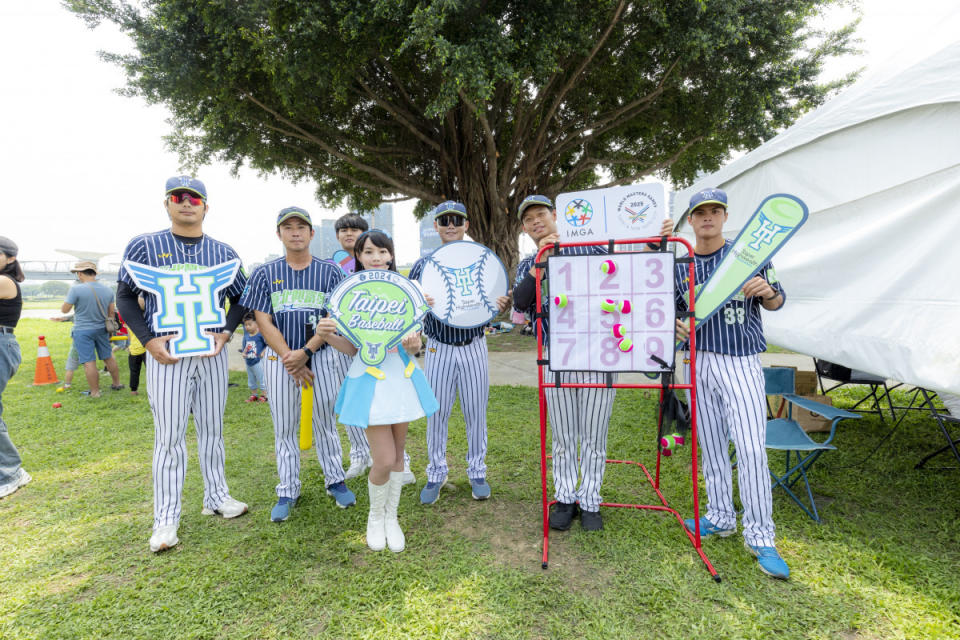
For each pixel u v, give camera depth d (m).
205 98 10.46
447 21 8.02
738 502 3.15
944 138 2.70
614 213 2.47
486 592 2.20
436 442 3.14
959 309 2.49
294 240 2.80
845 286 3.28
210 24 8.30
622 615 2.05
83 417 5.21
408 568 2.40
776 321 3.97
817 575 2.27
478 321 3.02
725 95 10.85
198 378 2.72
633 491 3.26
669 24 9.39
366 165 13.18
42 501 3.22
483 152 13.52
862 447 3.93
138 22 8.52
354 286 2.54
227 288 2.85
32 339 13.06
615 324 2.44
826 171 3.56
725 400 2.46
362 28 7.97
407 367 2.62
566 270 2.47
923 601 2.06
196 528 2.83
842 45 11.76
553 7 8.25
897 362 2.81
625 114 13.18
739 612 2.04
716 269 2.42
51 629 2.00
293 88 8.89
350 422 2.46
